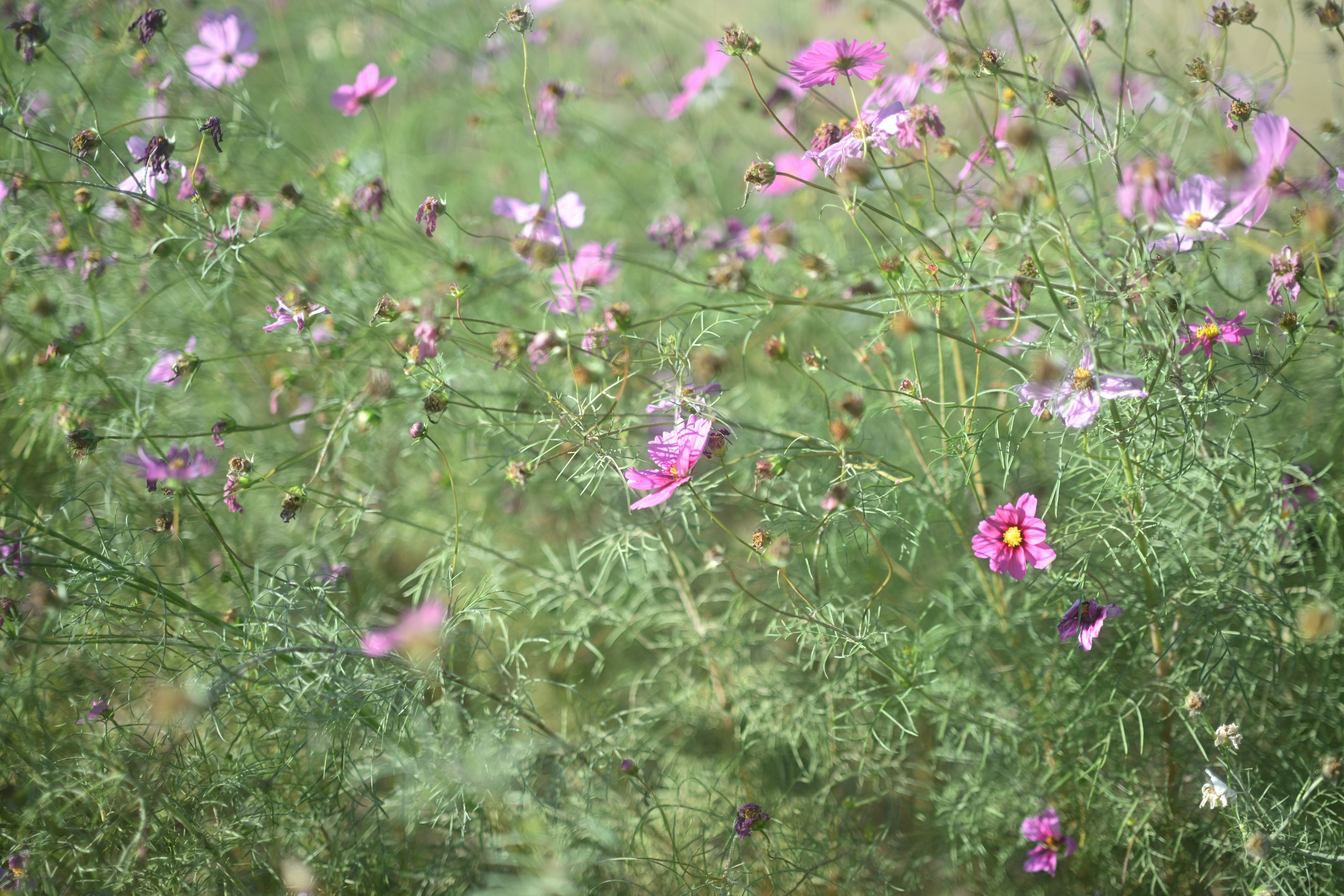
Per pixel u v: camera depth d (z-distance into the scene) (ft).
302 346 6.67
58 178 6.95
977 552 6.15
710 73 7.28
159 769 6.15
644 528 6.64
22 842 5.99
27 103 6.73
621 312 6.19
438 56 8.28
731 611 6.73
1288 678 6.36
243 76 6.97
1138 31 7.06
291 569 6.75
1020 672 6.57
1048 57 6.54
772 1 9.37
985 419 6.75
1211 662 6.29
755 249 7.18
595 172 8.23
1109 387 6.00
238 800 6.20
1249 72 7.21
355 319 6.58
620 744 6.54
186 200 6.53
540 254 6.33
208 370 7.01
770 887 6.35
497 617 6.60
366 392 6.39
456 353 6.97
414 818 6.28
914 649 6.35
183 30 7.48
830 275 6.16
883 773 6.50
